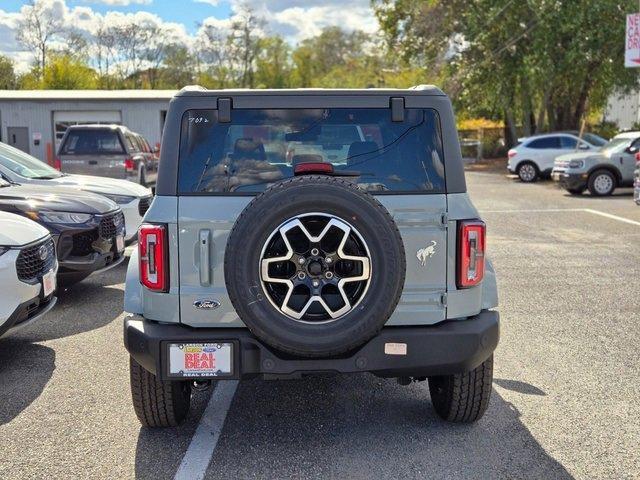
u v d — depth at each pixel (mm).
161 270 3893
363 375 5605
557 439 4309
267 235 3541
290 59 82750
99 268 7969
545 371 5574
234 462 4020
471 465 3955
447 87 34906
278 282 3586
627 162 19562
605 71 30297
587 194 20609
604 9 28422
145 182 16734
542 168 25781
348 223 3559
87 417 4699
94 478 3828
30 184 9156
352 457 4074
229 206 3908
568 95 33000
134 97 27297
